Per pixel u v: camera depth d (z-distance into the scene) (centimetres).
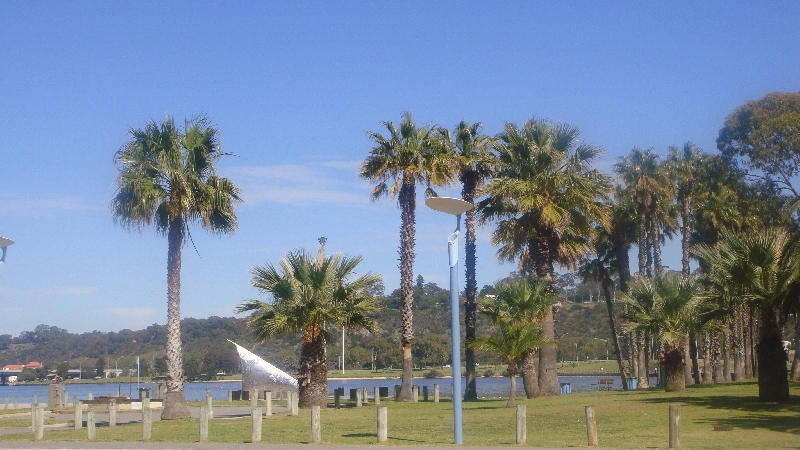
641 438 1664
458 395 1655
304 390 2936
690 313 2992
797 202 3600
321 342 2953
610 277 5350
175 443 1778
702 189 4572
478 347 2597
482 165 3597
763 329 2377
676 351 3081
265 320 2834
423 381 7438
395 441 1742
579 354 9519
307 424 2245
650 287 3116
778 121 4022
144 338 10950
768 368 2370
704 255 2383
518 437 1591
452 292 1684
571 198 3044
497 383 6906
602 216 3116
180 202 2534
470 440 1733
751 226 4231
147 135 2544
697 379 4644
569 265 3394
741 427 1786
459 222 1697
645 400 2639
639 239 4972
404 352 3378
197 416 2747
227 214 2644
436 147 3491
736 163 4384
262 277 2852
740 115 4253
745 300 2297
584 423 2012
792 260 2233
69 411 3291
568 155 3161
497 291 2845
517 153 3127
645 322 3062
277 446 1662
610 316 5097
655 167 4819
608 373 8388
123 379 8794
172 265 2609
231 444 1727
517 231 3225
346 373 8194
